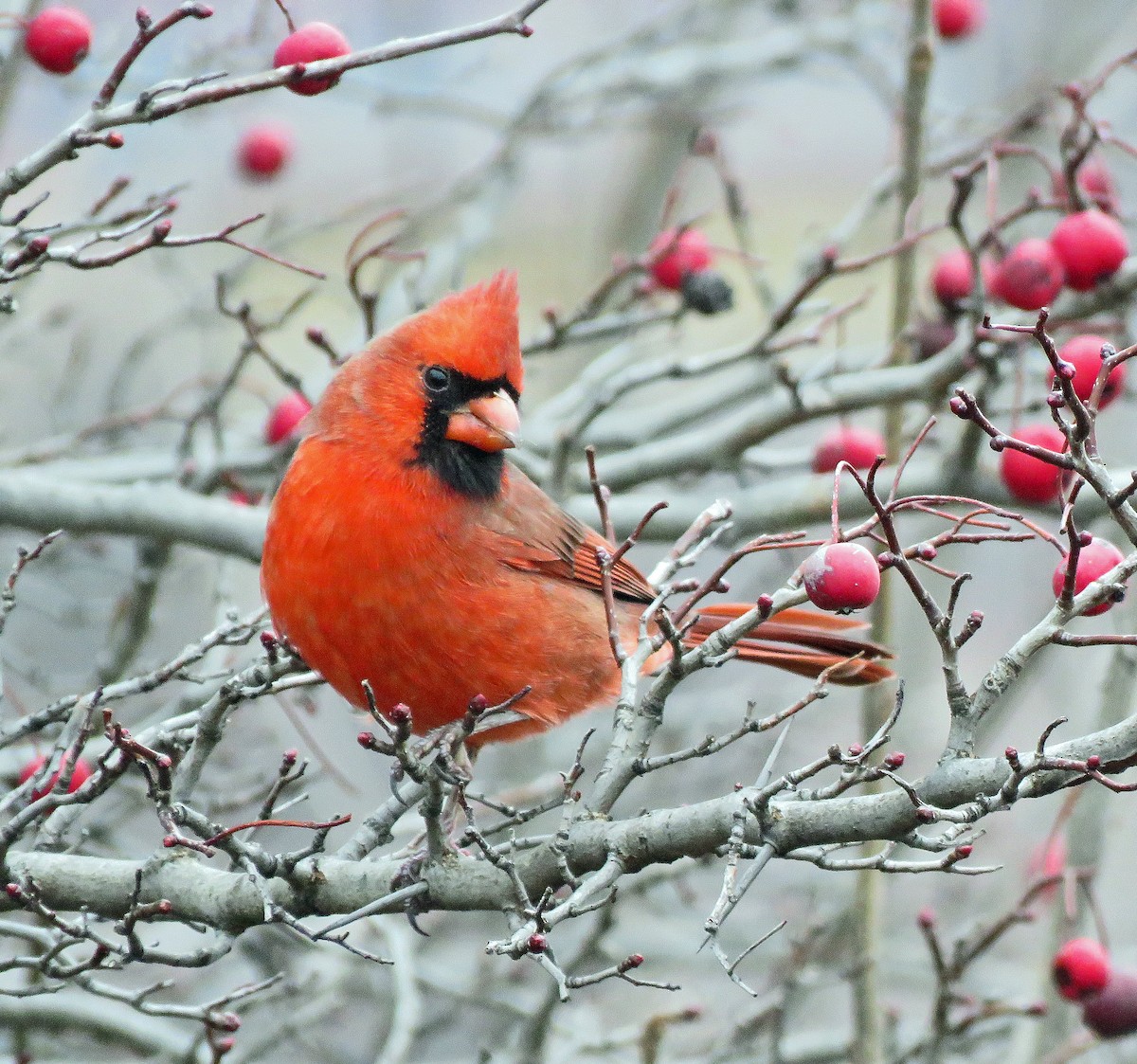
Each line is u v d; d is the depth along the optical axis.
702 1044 11.66
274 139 11.61
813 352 16.05
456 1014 11.04
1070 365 5.06
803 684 14.36
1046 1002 9.75
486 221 12.52
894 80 13.96
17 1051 9.49
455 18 16.03
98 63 10.65
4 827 5.95
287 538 7.28
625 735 5.92
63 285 16.89
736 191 10.49
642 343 14.21
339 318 17.30
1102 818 10.02
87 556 13.68
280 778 5.98
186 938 11.13
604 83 13.83
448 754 5.50
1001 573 15.22
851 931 11.41
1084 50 13.11
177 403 16.08
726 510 6.92
